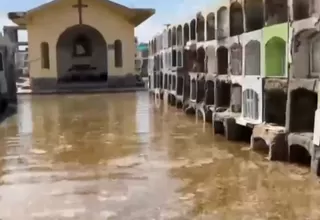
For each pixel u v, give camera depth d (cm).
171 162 747
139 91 2447
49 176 673
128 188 603
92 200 555
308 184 603
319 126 624
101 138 986
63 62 3022
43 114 1455
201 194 572
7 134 1066
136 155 807
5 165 750
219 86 1068
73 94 2334
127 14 2739
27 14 2666
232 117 923
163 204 536
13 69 1855
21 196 578
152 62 2144
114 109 1559
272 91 801
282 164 712
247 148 840
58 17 2731
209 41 1152
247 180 629
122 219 489
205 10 1182
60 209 525
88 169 712
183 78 1451
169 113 1406
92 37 3042
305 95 716
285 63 751
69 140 972
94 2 2736
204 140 933
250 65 877
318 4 641
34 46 2717
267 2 817
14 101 1848
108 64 2777
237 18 979
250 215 495
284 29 732
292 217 486
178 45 1531
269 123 802
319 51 678
